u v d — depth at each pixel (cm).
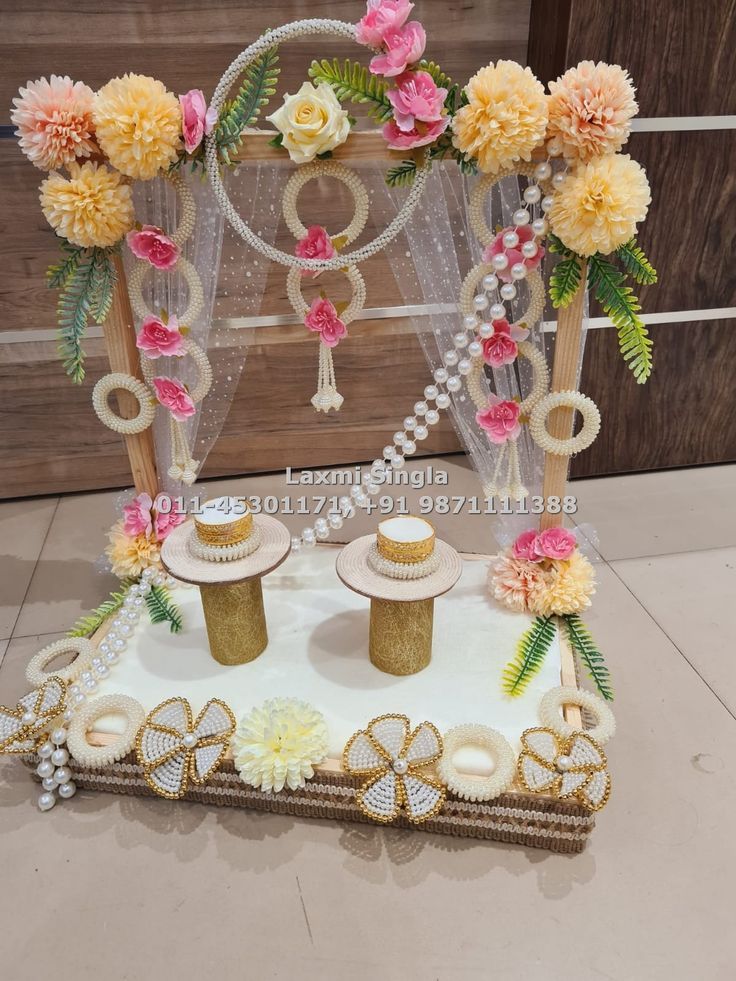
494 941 69
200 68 123
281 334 104
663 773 87
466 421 105
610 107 74
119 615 97
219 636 91
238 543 86
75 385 144
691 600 117
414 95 74
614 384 150
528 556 100
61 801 84
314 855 78
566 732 81
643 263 84
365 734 79
